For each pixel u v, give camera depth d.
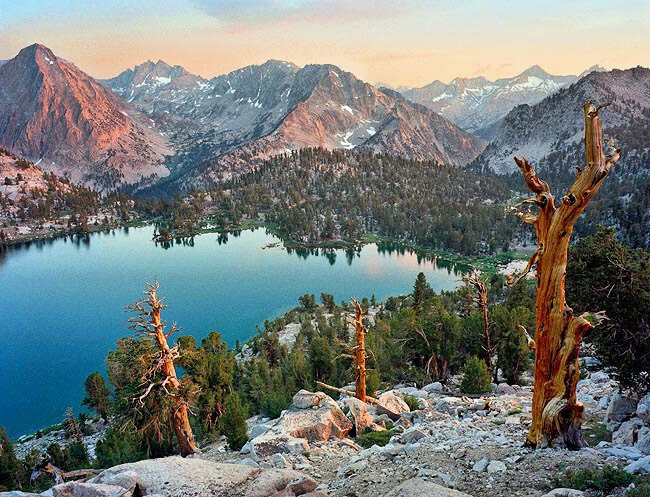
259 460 20.06
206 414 41.44
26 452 57.69
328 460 20.16
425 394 34.94
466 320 44.62
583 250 26.44
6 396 88.88
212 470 13.44
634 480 12.02
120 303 150.50
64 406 84.44
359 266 191.25
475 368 33.94
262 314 133.38
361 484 15.75
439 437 20.17
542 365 16.34
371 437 23.38
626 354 23.06
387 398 28.69
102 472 13.63
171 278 179.50
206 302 146.38
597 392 27.41
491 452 16.39
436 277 169.12
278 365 74.12
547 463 14.45
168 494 12.34
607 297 23.67
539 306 16.44
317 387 44.69
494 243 195.25
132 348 31.78
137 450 33.59
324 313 122.00
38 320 136.00
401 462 17.25
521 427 19.95
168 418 32.75
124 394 32.53
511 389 35.72
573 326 15.71
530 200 16.34
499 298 113.25
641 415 18.00
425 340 42.19
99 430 61.69
